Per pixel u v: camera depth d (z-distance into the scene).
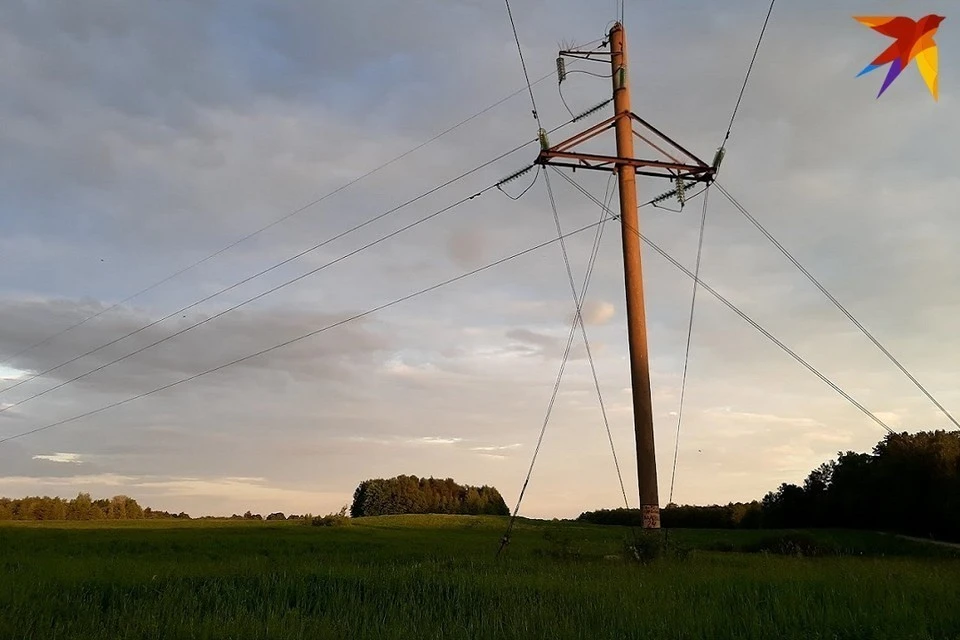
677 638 9.11
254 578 16.58
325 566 18.81
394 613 11.66
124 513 125.12
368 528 78.25
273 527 77.00
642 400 20.08
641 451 19.78
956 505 63.72
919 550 55.22
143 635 10.30
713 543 39.47
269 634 9.96
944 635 9.23
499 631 9.75
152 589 15.24
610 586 13.41
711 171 22.70
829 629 9.41
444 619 11.08
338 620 10.84
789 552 32.91
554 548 25.17
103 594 14.93
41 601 13.48
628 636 9.38
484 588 13.74
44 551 36.53
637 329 20.67
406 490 148.88
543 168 22.47
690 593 12.45
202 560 27.23
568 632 9.40
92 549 40.06
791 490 92.75
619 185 22.20
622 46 23.19
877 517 76.62
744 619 9.95
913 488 70.38
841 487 83.81
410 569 17.64
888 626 9.57
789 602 11.31
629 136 22.48
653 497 19.53
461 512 147.25
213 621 11.01
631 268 21.22
